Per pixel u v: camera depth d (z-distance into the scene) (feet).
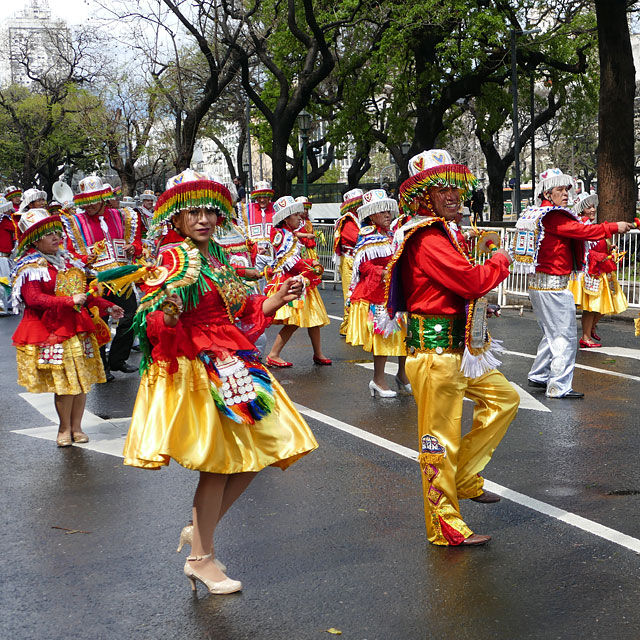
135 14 79.82
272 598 13.66
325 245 71.05
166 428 13.01
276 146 83.05
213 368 13.41
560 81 109.29
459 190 15.43
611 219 67.00
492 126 111.96
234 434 13.51
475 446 16.30
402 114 107.24
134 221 32.68
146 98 117.39
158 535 16.71
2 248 53.67
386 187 84.64
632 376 30.86
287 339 34.73
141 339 13.51
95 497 19.19
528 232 27.27
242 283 14.24
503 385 16.10
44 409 28.37
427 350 15.47
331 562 15.02
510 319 46.78
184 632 12.66
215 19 79.41
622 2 65.10
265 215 38.63
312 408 27.27
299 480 19.89
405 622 12.73
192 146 83.92
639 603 13.14
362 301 29.45
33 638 12.62
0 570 15.19
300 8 91.71
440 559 15.02
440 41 97.66
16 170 190.08
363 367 34.35
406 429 24.44
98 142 146.00
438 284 15.30
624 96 66.13
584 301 36.78
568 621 12.60
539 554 15.11
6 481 20.56
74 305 22.82
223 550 15.72
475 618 12.78
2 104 169.78
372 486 19.35
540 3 102.06
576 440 22.65
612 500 17.90
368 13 90.99
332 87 114.52
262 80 119.14
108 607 13.56
